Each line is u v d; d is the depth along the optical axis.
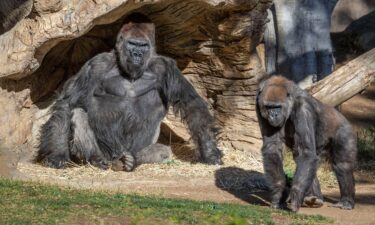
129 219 23.47
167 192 31.25
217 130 38.62
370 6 71.12
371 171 41.56
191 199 29.56
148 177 34.44
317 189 29.61
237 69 40.50
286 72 47.66
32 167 34.78
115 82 37.28
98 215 23.81
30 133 37.25
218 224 23.48
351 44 64.81
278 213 26.75
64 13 33.81
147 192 30.61
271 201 29.50
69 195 27.06
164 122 42.84
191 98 38.12
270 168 27.84
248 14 38.66
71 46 39.97
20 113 36.75
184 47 41.19
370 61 37.66
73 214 23.83
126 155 35.50
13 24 35.03
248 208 27.27
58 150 35.62
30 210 24.12
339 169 29.33
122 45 36.72
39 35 33.78
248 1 37.84
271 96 27.16
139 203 25.92
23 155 36.34
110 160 37.16
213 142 37.97
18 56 34.06
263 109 27.38
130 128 37.47
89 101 36.75
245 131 41.06
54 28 33.75
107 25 40.03
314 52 47.91
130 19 37.34
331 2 49.41
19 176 32.12
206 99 42.53
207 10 38.12
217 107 42.03
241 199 30.83
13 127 35.88
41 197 26.25
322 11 48.25
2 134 35.31
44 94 39.12
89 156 36.19
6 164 33.25
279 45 47.72
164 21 39.72
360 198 32.69
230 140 41.47
